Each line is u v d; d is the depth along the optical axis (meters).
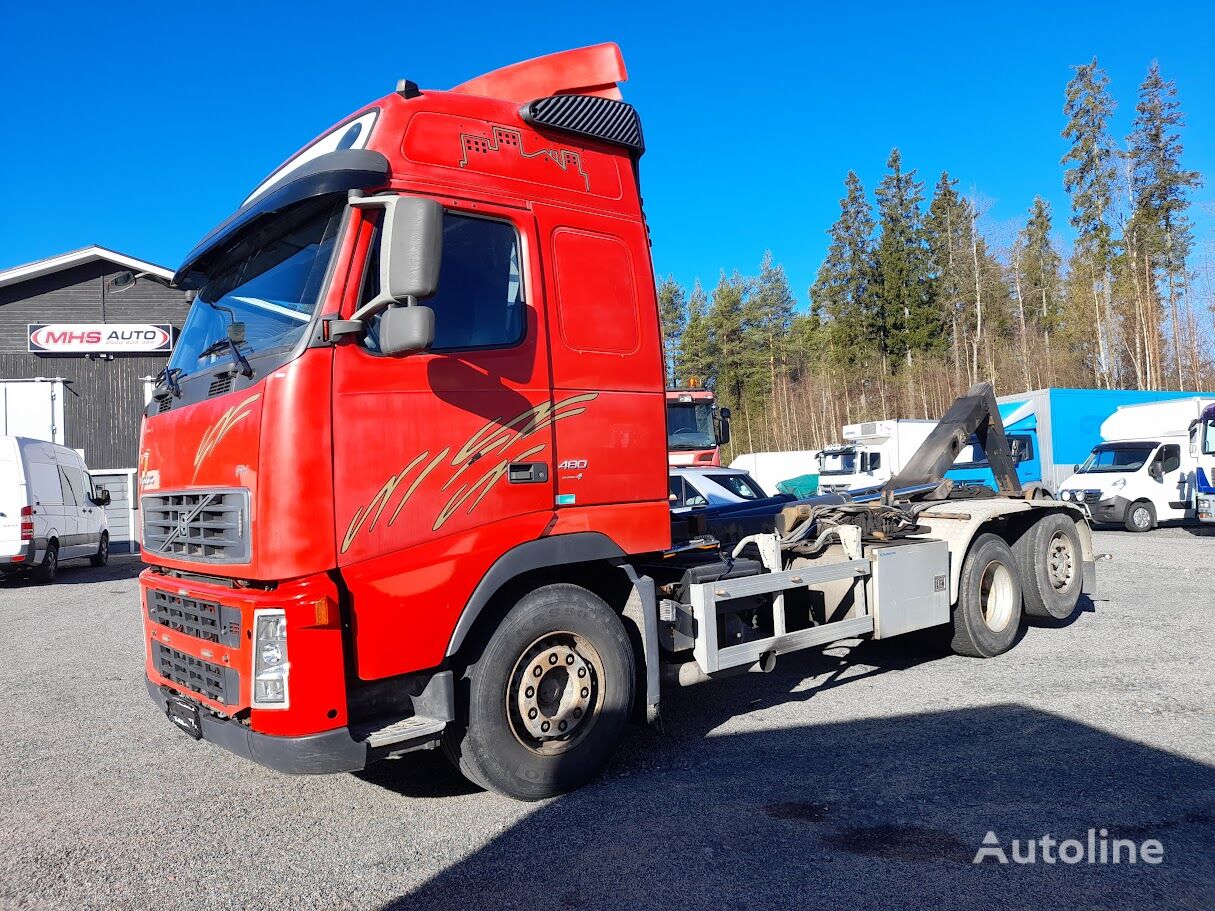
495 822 3.95
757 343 69.69
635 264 4.70
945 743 4.75
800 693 5.97
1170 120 45.94
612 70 4.81
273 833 3.97
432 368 3.81
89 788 4.71
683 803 4.07
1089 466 19.78
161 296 26.62
